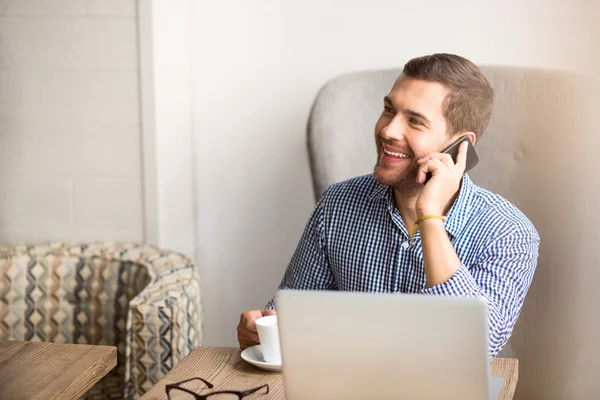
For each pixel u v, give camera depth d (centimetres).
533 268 147
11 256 213
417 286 151
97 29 224
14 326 213
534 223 194
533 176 193
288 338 99
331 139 204
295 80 219
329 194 164
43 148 233
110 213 233
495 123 196
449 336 93
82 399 213
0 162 235
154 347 181
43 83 230
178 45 221
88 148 231
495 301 138
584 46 201
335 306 96
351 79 207
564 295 195
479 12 205
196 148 228
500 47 206
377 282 155
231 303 236
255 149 226
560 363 198
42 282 215
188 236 232
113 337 212
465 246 147
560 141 192
